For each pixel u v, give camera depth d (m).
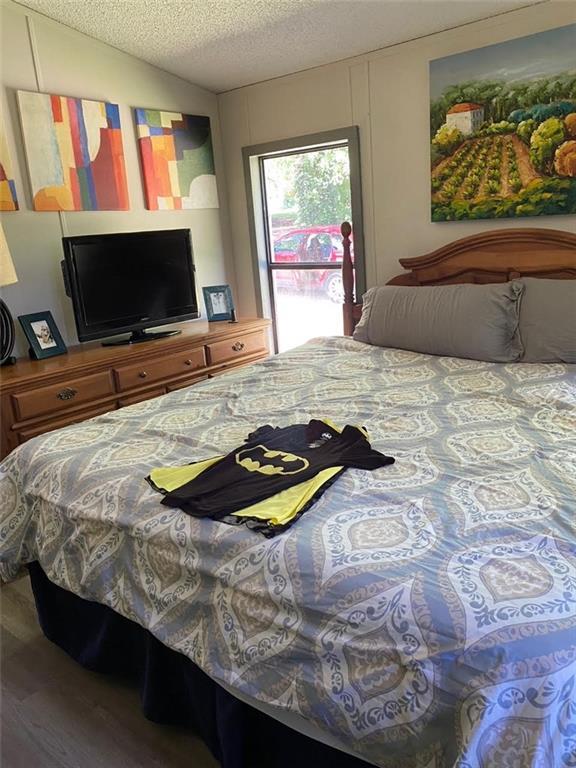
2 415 2.75
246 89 3.90
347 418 2.12
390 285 3.47
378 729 1.09
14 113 3.04
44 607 1.97
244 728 1.42
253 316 4.33
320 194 3.84
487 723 0.97
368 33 3.11
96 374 3.07
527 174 2.95
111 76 3.41
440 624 1.07
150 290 3.52
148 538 1.51
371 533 1.33
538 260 2.94
